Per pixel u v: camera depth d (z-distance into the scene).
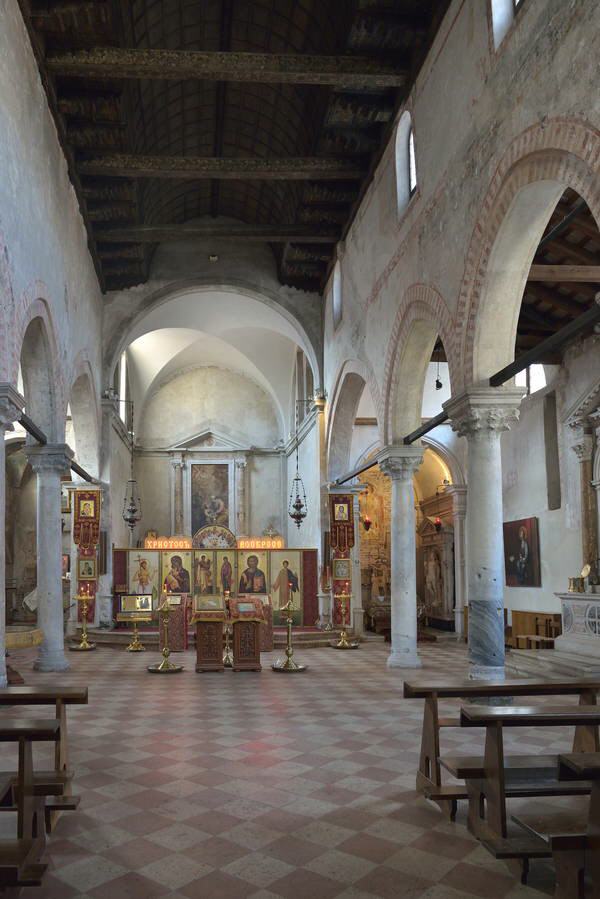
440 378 23.39
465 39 10.61
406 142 14.10
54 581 15.66
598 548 16.22
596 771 3.82
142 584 23.58
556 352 17.53
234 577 23.92
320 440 23.05
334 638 21.52
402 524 15.66
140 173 15.49
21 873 4.43
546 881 4.96
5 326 10.02
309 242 20.06
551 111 8.04
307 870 5.14
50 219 13.24
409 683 6.45
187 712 10.71
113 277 22.11
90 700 11.79
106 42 12.10
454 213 11.12
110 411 22.45
